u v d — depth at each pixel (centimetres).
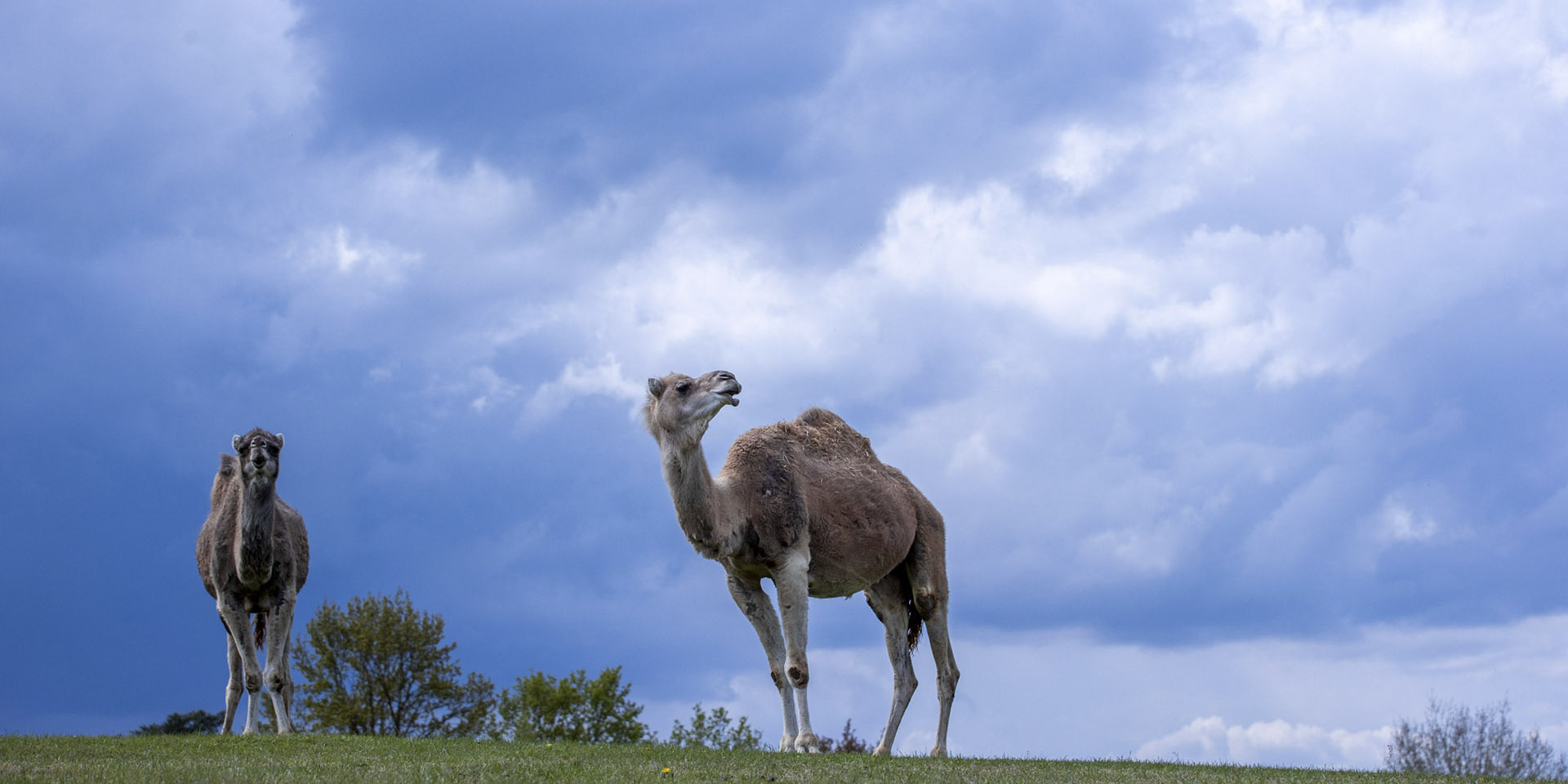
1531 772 3262
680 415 1180
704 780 845
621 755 1068
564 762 964
